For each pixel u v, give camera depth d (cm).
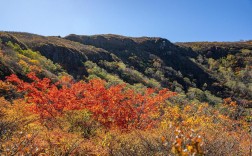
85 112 1909
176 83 12588
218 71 16912
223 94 12825
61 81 3036
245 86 13375
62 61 9812
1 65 4547
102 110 2084
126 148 1029
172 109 2573
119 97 2270
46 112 2109
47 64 7638
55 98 2173
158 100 2502
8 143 855
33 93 2359
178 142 470
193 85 13500
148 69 13675
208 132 1240
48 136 1167
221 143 891
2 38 8194
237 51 19638
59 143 1031
